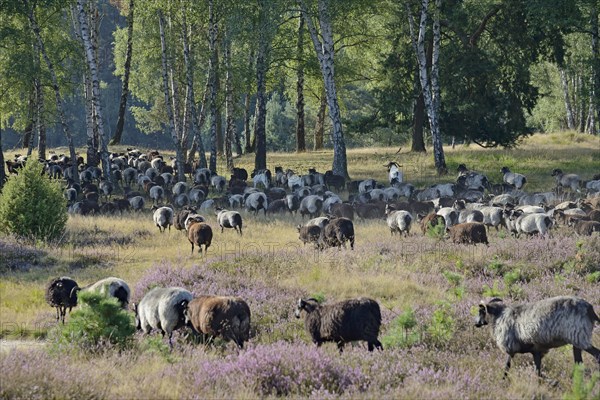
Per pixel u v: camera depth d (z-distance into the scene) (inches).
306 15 3366.1
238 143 4963.1
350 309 923.4
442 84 3772.1
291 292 1405.0
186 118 4589.1
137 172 3806.6
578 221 1916.8
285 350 874.8
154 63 4889.3
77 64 3698.3
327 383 800.9
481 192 2851.9
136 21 4795.8
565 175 2997.0
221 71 3757.4
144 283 1489.9
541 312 810.8
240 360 842.8
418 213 2380.7
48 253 1919.3
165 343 1057.5
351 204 2677.2
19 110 4409.5
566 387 797.9
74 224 2471.7
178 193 3282.5
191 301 1031.0
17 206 2162.9
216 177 3533.5
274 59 3833.7
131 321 1051.9
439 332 1016.9
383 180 3462.1
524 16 3592.5
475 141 3932.1
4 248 1918.1
